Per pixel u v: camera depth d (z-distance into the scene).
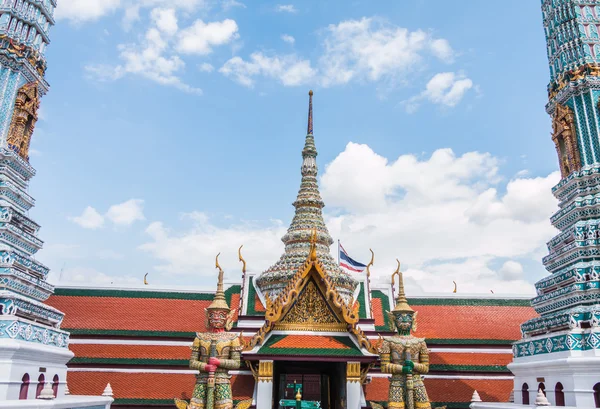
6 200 22.44
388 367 18.38
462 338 28.64
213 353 17.34
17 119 23.95
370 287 31.23
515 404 19.73
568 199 22.84
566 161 23.89
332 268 28.64
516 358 22.19
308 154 33.88
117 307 29.00
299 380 27.45
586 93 23.41
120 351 26.69
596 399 16.88
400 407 17.98
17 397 17.83
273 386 21.12
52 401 17.41
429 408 18.17
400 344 18.64
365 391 25.33
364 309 28.84
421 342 18.86
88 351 26.55
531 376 20.36
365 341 20.25
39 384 19.66
